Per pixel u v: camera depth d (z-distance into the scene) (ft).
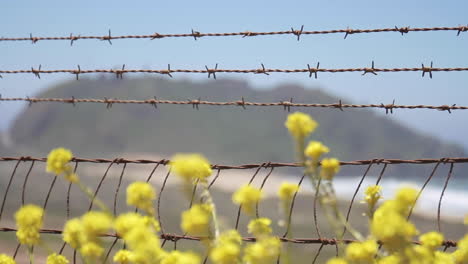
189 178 25.90
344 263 25.43
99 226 26.45
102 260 27.09
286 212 27.20
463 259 26.89
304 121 26.48
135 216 26.53
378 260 25.45
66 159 31.09
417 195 24.93
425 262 24.68
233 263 23.91
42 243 31.30
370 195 27.61
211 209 26.55
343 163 35.94
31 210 30.91
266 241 25.12
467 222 27.50
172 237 38.14
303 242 36.01
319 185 26.45
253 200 27.02
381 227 22.99
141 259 25.93
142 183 28.14
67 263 31.89
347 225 26.27
